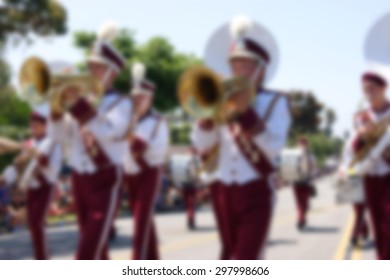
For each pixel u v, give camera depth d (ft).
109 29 20.66
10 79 70.64
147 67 126.21
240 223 16.84
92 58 20.27
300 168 46.34
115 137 19.26
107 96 19.81
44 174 26.03
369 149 21.42
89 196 19.44
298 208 47.16
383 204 21.24
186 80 14.96
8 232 49.26
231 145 16.84
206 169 17.25
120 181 19.80
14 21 67.05
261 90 16.84
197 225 55.11
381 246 21.22
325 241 38.47
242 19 17.11
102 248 19.27
